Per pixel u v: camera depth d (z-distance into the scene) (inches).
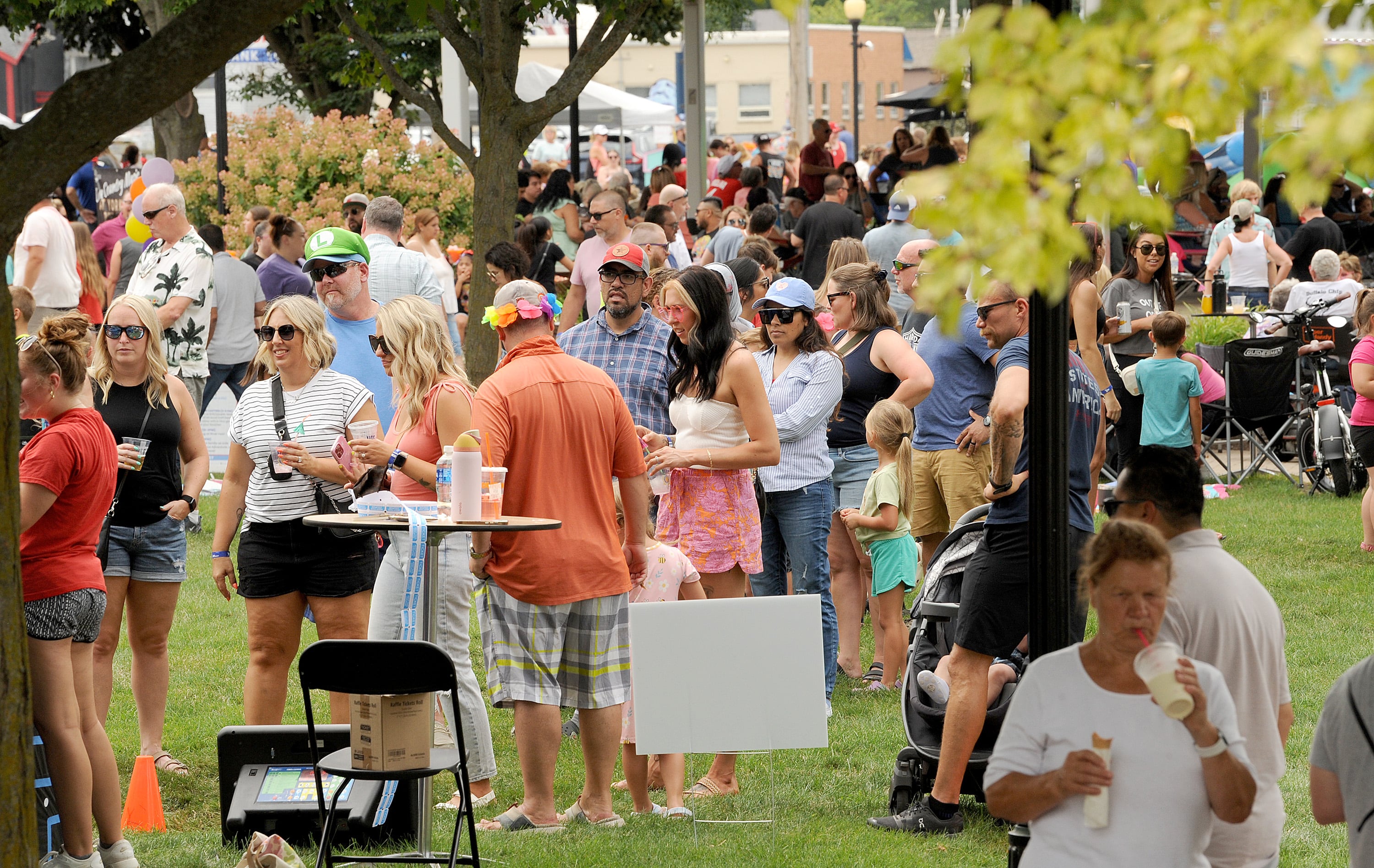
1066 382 359.6
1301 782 532.4
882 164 1891.0
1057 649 362.6
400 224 919.0
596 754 493.0
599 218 995.3
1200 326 1280.8
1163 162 185.6
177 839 493.0
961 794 529.7
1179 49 180.1
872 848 466.0
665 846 466.3
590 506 479.2
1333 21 195.3
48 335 440.5
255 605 531.8
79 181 1926.7
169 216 928.3
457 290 1427.2
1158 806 291.3
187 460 570.3
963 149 1807.3
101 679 554.9
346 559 530.6
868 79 5167.3
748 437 554.9
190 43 280.1
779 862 449.7
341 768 388.5
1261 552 905.5
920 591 559.2
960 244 190.2
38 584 427.2
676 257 1139.3
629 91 4699.8
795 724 459.8
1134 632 292.0
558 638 478.9
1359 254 1628.9
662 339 629.6
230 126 1695.4
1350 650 703.7
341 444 502.0
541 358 478.9
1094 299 706.2
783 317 604.4
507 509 471.2
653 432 586.6
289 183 1450.5
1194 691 287.3
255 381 645.9
